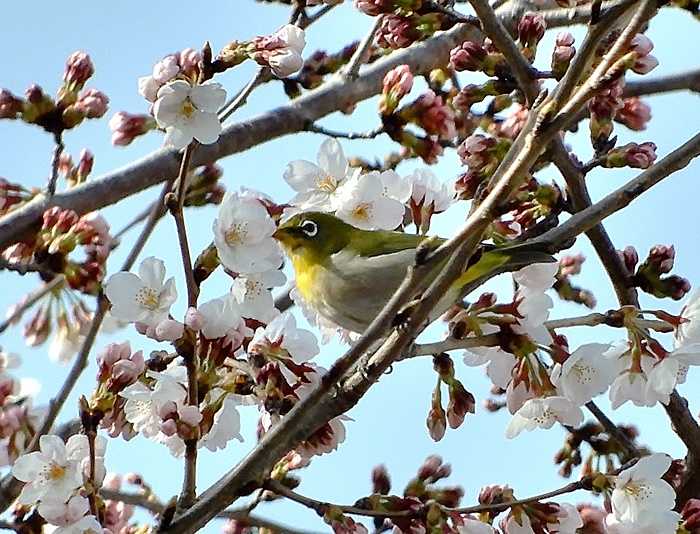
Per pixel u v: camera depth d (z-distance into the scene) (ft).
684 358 27.35
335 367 23.90
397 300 22.80
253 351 26.55
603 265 33.04
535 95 32.07
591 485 27.66
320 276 32.89
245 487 25.12
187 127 25.67
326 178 32.35
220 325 24.93
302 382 26.55
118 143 30.71
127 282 25.48
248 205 26.63
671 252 32.68
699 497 34.24
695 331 27.20
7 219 33.76
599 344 27.48
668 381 27.09
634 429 37.70
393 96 33.14
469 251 22.54
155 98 26.27
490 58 33.04
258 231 26.55
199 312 24.72
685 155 26.48
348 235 33.06
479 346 27.81
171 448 27.17
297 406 24.66
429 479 29.60
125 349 26.09
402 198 32.14
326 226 33.17
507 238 32.78
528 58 33.24
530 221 33.47
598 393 27.48
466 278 28.07
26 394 38.01
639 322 27.66
